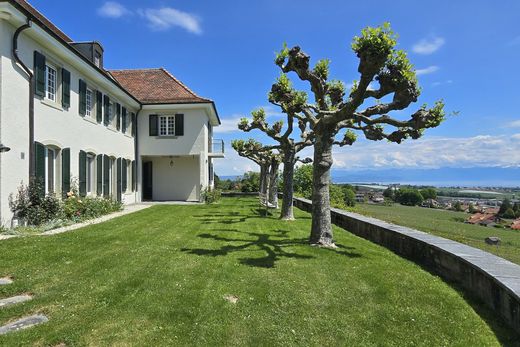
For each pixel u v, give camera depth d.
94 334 3.97
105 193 17.52
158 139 23.08
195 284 5.55
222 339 3.92
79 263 6.68
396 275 6.03
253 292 5.23
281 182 32.28
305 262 6.86
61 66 13.09
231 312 4.56
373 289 5.36
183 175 24.77
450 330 4.12
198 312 4.55
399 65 6.98
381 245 8.81
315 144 8.70
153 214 15.35
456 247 6.20
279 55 8.95
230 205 20.81
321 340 3.93
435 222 12.70
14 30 10.38
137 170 22.89
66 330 4.04
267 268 6.45
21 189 10.62
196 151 23.16
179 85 24.42
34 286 5.43
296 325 4.25
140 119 23.02
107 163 17.81
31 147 10.99
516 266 5.00
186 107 22.80
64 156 13.22
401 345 3.82
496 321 4.34
